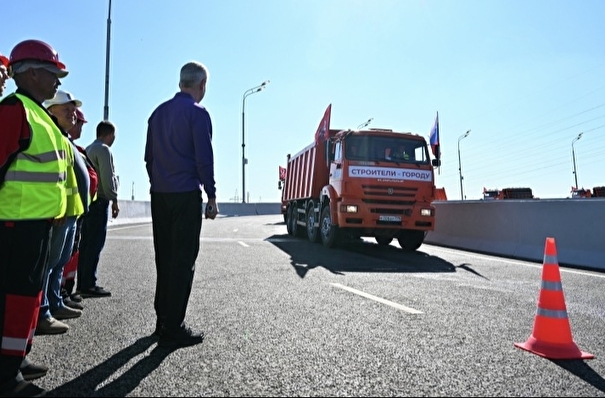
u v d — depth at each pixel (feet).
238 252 30.83
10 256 8.05
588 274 22.85
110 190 16.53
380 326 12.48
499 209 33.17
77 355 10.00
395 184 32.14
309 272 22.17
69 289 14.92
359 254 30.99
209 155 11.53
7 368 7.83
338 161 33.40
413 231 34.32
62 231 11.61
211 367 9.29
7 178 8.11
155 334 11.64
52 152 8.66
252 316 13.44
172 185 11.37
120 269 22.49
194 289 17.57
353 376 8.85
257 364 9.47
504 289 18.34
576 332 12.39
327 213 35.06
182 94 12.16
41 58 8.95
